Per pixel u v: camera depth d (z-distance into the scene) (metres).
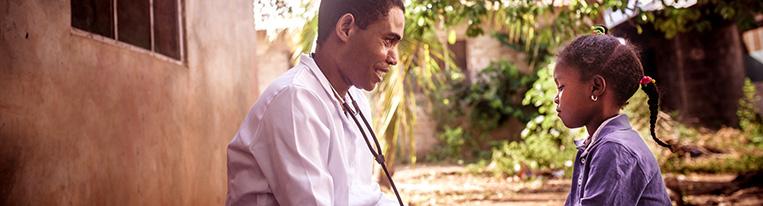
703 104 15.80
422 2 6.28
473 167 12.59
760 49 18.31
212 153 4.20
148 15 3.47
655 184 1.90
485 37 15.15
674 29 7.90
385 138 7.99
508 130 15.41
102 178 2.82
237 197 1.87
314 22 6.22
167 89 3.56
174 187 3.58
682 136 11.33
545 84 10.83
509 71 14.99
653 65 16.84
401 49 7.52
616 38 2.06
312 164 1.74
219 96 4.37
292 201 1.72
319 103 1.83
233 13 4.71
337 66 1.95
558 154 11.32
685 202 7.62
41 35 2.43
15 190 2.22
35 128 2.36
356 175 2.01
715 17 15.22
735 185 8.66
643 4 6.25
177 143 3.65
